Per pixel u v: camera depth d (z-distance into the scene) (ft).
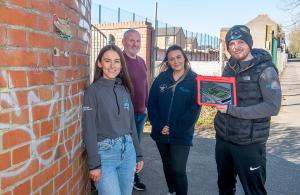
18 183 6.31
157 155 20.95
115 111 10.17
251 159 10.80
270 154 21.74
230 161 11.66
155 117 13.34
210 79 10.85
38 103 6.89
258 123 10.69
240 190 15.75
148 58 30.32
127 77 11.05
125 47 14.78
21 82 6.30
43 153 7.17
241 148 10.87
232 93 10.63
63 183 8.31
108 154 10.07
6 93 5.92
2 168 5.88
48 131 7.36
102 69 10.50
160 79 13.42
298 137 26.27
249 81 10.61
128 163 10.52
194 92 12.72
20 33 6.24
